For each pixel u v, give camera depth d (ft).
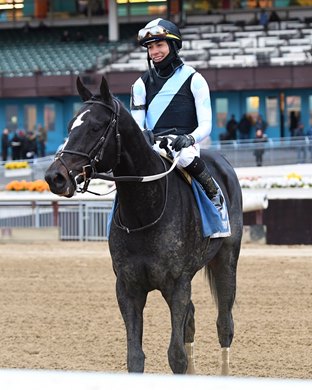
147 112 24.00
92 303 41.01
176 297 21.56
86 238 69.31
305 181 70.18
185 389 8.40
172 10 166.20
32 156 127.34
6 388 8.52
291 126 134.82
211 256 23.84
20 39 168.76
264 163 101.45
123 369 28.45
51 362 29.45
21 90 145.28
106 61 146.41
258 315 37.55
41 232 69.67
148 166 21.31
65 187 19.22
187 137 22.33
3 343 32.55
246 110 140.87
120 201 21.27
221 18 164.14
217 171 26.02
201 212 22.40
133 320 21.42
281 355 30.22
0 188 94.02
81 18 173.47
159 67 23.63
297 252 59.26
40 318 37.45
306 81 134.31
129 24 171.22
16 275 50.11
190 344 24.75
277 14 161.58
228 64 137.49
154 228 21.12
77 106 148.36
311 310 38.55
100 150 20.02
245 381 8.49
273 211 64.80
